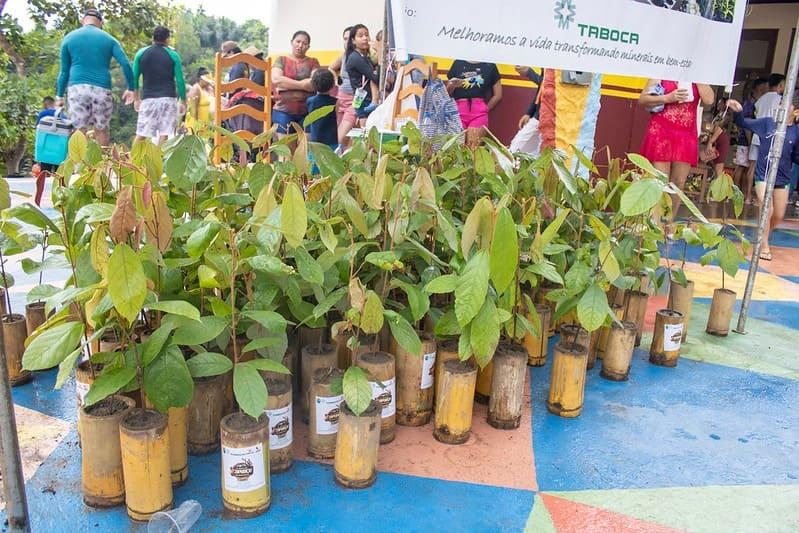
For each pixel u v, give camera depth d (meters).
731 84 3.66
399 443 2.22
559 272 2.72
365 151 2.55
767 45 9.68
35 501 1.80
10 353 2.46
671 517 1.87
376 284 2.27
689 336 3.54
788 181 5.41
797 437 2.41
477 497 1.92
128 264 1.45
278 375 2.00
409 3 2.39
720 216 7.96
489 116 6.20
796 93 7.27
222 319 1.75
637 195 2.07
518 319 2.26
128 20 13.98
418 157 2.79
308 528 1.73
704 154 7.25
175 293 2.04
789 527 1.85
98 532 1.67
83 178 1.96
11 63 12.88
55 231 1.88
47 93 11.97
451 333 2.11
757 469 2.16
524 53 2.71
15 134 11.32
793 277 5.03
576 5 2.81
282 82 5.70
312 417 2.06
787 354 3.30
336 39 6.98
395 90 3.12
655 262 3.16
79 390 1.95
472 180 2.73
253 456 1.72
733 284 4.70
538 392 2.72
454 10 2.49
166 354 1.71
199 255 1.70
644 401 2.67
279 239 1.77
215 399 2.07
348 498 1.88
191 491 1.88
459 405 2.19
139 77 6.32
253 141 2.42
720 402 2.69
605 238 2.21
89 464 1.74
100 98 6.05
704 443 2.33
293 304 2.08
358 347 2.14
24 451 2.05
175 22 15.77
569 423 2.44
